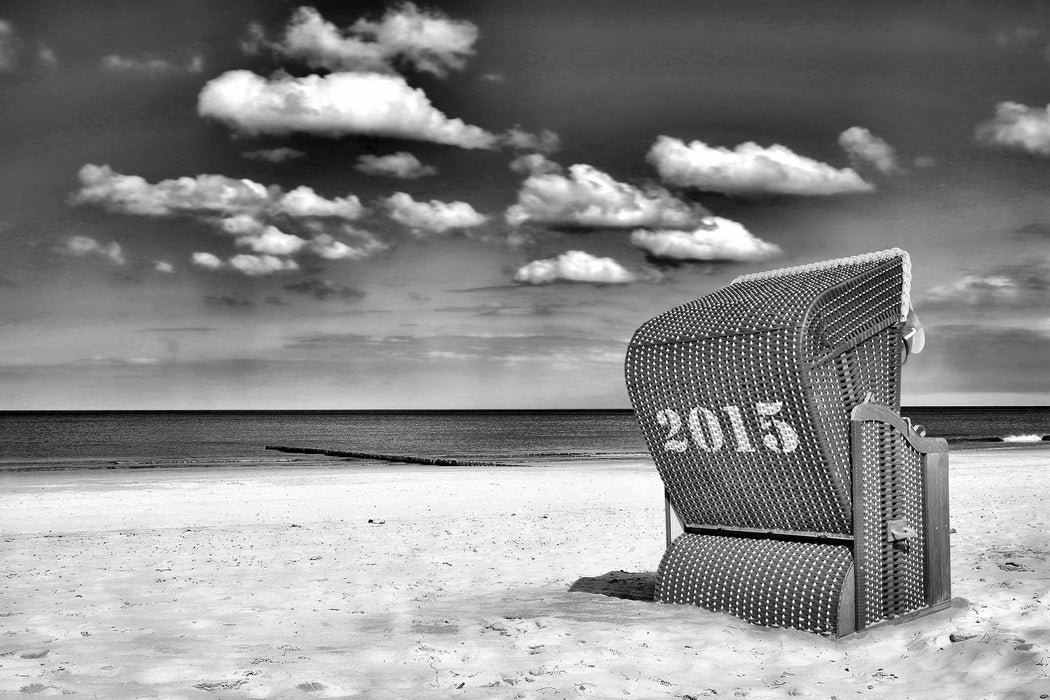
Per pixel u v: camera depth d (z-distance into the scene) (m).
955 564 7.66
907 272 5.55
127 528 13.19
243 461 43.62
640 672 4.47
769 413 5.29
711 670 4.54
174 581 8.05
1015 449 41.97
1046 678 3.98
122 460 44.97
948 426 125.56
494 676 4.37
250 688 4.19
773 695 4.11
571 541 10.70
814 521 5.41
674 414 5.95
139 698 4.01
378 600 6.85
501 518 13.69
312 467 35.38
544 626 5.47
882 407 5.35
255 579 8.13
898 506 5.46
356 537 11.52
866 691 4.15
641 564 8.74
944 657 4.53
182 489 21.03
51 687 4.19
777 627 5.34
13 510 15.98
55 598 7.13
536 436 104.31
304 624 5.85
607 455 47.62
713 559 5.88
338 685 4.27
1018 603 5.84
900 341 5.65
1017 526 10.59
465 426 173.88
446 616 5.99
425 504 16.61
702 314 5.84
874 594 5.29
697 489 6.03
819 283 5.41
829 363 5.20
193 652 4.98
